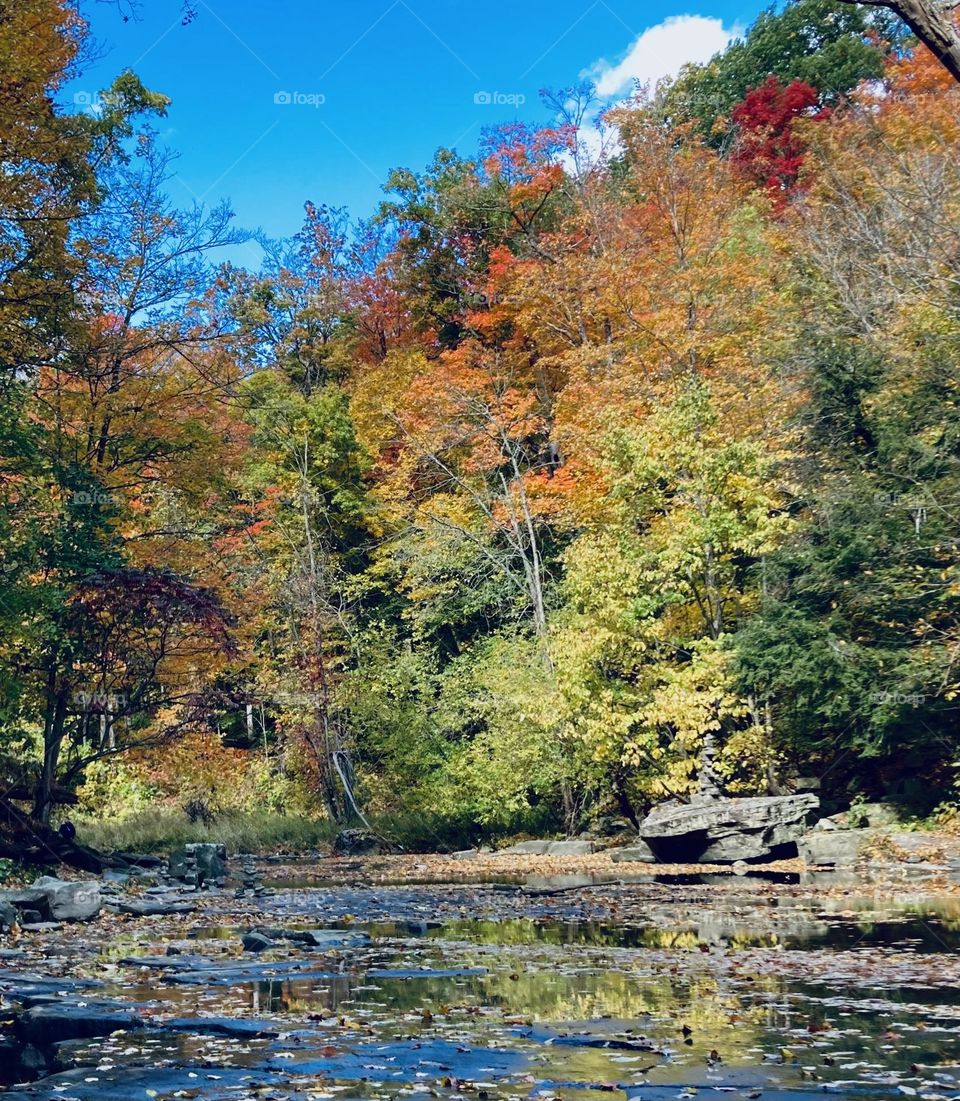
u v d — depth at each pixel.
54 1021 6.21
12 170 20.55
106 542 21.19
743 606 25.58
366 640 35.72
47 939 10.45
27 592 17.20
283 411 39.47
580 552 24.56
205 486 25.81
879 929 10.04
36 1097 4.55
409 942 9.99
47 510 20.27
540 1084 4.71
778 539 23.98
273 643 36.12
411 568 34.97
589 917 11.96
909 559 21.73
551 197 42.62
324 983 7.57
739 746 22.67
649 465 24.11
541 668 28.05
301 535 38.41
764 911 11.94
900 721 21.05
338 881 18.94
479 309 42.25
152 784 29.66
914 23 5.55
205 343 25.80
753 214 36.03
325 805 33.47
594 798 27.92
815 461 24.36
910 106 31.42
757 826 20.00
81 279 22.61
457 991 7.19
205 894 16.05
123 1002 6.81
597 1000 6.77
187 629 22.33
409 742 32.59
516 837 28.08
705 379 27.31
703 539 23.31
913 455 22.33
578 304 35.12
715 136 47.09
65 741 26.36
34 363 21.70
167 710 25.47
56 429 22.61
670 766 23.06
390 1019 6.24
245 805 34.06
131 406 24.14
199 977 7.85
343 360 45.91
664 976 7.66
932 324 24.50
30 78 19.23
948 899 12.75
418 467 37.78
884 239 26.97
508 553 34.53
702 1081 4.72
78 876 17.27
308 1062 5.18
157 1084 4.77
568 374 34.69
